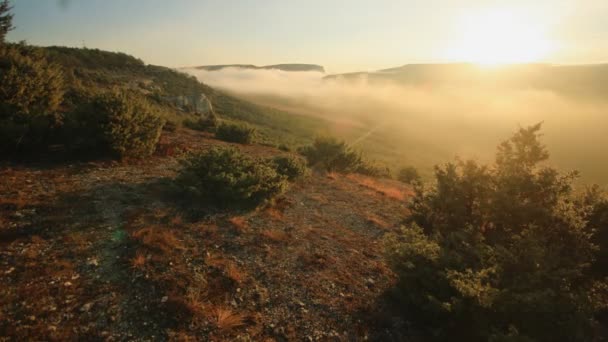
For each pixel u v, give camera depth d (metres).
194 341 3.91
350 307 5.21
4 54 10.28
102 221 6.18
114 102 9.82
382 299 5.60
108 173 8.66
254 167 9.52
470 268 4.92
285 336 4.33
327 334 4.52
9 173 7.39
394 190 15.40
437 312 4.73
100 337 3.68
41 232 5.43
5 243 4.93
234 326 4.28
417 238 5.70
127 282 4.66
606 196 6.79
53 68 11.72
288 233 7.58
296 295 5.27
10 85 9.16
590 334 4.28
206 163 8.88
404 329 4.92
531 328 4.25
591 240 6.45
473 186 6.67
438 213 7.45
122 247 5.47
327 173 15.90
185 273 5.13
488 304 4.08
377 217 10.32
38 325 3.63
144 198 7.55
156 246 5.66
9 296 3.93
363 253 7.37
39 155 8.76
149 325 3.99
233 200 8.41
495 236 5.79
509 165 6.24
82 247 5.25
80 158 9.19
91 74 45.22
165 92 59.25
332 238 7.90
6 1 13.41
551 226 5.47
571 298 4.39
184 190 8.07
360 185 14.77
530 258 4.62
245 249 6.36
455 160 7.32
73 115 9.64
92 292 4.33
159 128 11.16
